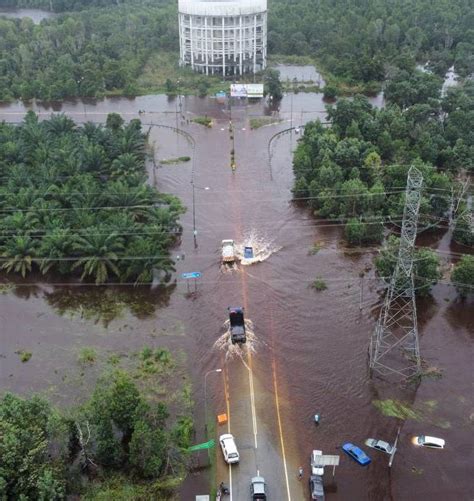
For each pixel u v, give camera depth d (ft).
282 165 410.31
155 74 593.01
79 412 207.92
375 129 407.64
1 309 280.51
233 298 283.38
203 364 244.22
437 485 194.29
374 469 199.11
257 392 230.48
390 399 227.20
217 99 532.32
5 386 234.38
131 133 400.06
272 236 330.54
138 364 244.63
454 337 258.37
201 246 321.52
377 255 312.91
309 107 512.22
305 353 249.96
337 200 339.77
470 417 218.79
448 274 296.92
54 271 301.43
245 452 205.16
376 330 246.27
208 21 557.33
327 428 215.10
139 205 326.03
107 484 192.24
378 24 629.10
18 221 302.45
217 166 410.11
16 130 406.62
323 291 286.66
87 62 570.46
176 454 201.67
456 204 338.34
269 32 649.61
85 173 355.97
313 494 185.98
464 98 454.40
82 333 264.11
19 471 174.29
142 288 290.76
